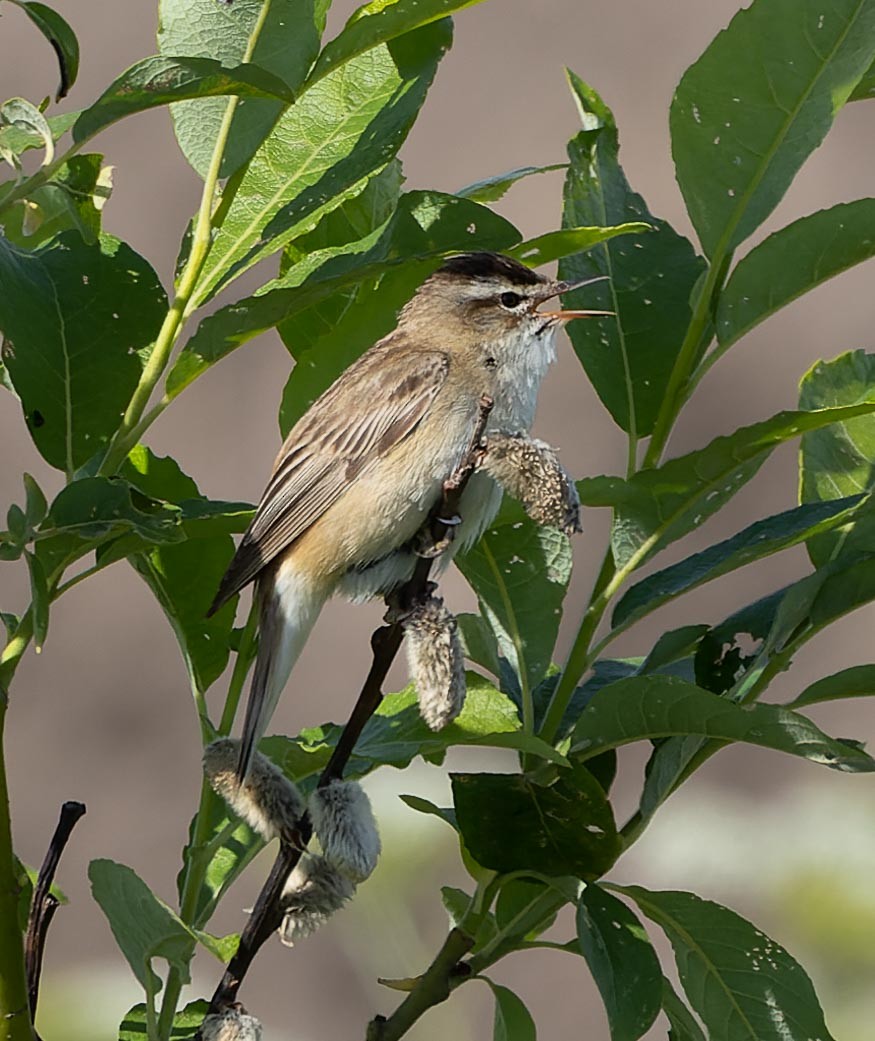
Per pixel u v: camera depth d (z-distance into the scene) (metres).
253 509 7.30
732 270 7.45
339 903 6.49
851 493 8.12
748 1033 7.12
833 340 24.94
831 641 22.67
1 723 6.05
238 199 7.65
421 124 26.89
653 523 7.42
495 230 7.57
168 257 24.28
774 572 22.95
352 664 22.53
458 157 26.66
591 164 8.18
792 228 7.25
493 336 9.57
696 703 6.86
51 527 6.28
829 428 8.22
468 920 7.13
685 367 7.55
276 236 7.46
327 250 7.43
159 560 8.02
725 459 7.03
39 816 21.34
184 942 6.40
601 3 27.64
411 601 6.64
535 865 7.10
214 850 7.24
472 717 7.35
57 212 8.05
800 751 6.88
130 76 6.30
